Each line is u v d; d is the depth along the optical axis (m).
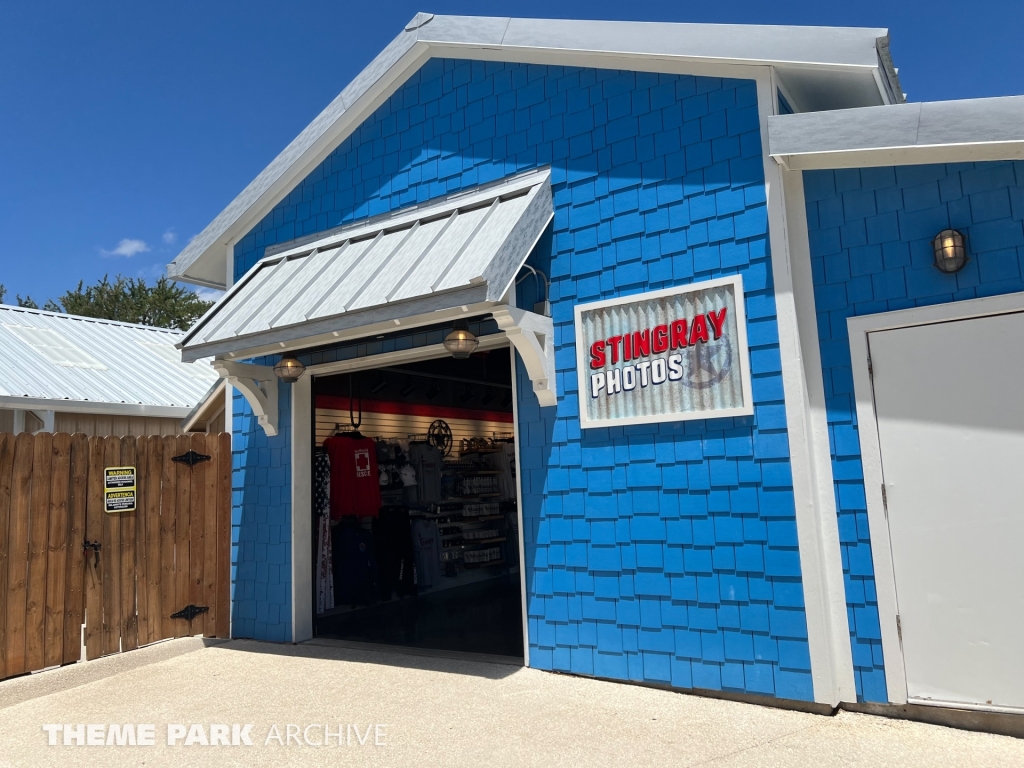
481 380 11.32
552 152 6.05
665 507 5.24
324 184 7.55
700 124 5.34
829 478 4.79
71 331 13.21
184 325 34.09
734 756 3.98
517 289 6.11
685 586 5.11
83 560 6.57
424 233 6.28
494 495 11.77
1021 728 4.14
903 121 4.36
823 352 4.88
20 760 4.38
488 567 11.76
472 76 6.60
